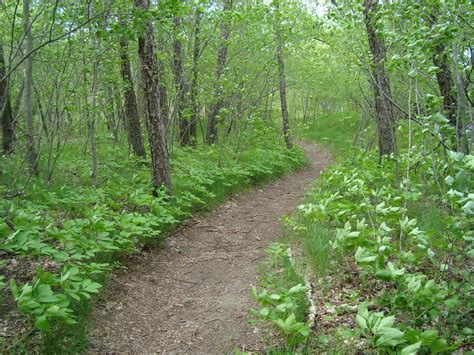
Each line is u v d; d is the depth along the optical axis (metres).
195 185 7.58
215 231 6.52
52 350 2.94
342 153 15.34
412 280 2.82
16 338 2.99
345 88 13.08
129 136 10.45
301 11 9.85
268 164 11.41
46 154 8.65
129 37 4.76
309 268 4.50
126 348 3.35
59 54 6.10
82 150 11.04
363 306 2.64
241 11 8.62
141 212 6.15
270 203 8.58
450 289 3.18
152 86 6.40
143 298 4.19
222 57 11.08
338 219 4.60
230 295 4.33
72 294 2.81
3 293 3.62
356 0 5.85
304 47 12.27
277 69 11.85
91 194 5.70
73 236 3.83
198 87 9.78
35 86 6.98
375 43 6.73
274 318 2.94
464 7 4.17
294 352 3.03
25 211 4.49
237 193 8.91
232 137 11.95
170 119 9.81
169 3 4.77
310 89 19.31
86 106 6.91
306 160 14.49
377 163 8.53
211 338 3.55
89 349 3.21
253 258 5.38
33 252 3.30
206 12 7.97
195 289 4.53
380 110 8.35
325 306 3.67
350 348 2.96
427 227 4.54
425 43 4.09
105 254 4.44
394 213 4.34
